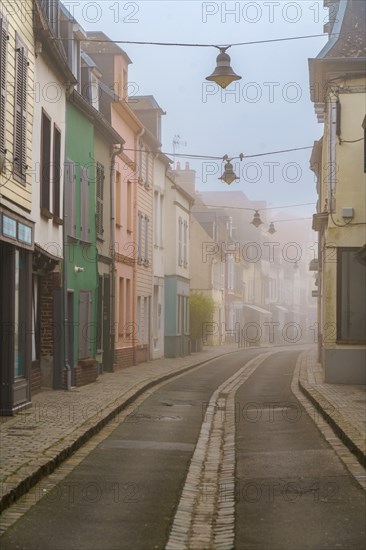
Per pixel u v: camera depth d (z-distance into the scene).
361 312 25.75
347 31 26.48
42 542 8.00
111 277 30.30
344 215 25.78
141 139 36.56
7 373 16.44
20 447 12.58
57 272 22.23
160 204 42.62
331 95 25.92
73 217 23.73
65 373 22.38
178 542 8.18
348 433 14.32
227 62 17.34
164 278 44.28
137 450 13.72
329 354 25.80
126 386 24.19
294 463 12.58
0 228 15.09
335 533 8.44
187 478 11.46
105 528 8.60
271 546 8.00
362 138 25.84
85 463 12.34
